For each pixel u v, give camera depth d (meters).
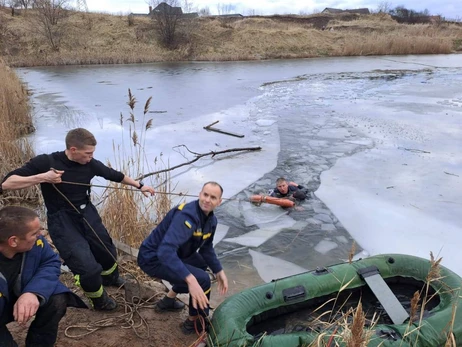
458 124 10.22
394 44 29.98
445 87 15.57
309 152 8.48
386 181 6.95
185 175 7.30
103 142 9.15
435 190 6.57
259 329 3.20
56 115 11.69
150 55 27.28
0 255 2.38
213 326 2.92
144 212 5.14
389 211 5.92
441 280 3.37
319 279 3.43
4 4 33.16
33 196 6.01
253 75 20.06
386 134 9.55
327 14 44.56
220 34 30.62
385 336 2.78
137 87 16.53
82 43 28.53
